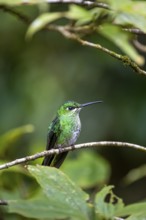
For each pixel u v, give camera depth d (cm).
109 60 1453
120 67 1458
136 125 1425
